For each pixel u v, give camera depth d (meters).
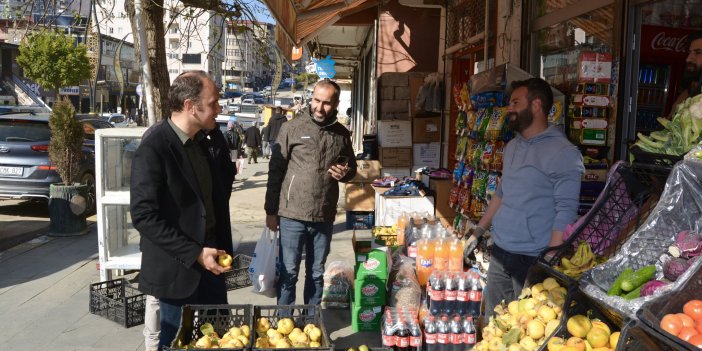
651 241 2.25
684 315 1.83
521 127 3.37
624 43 4.14
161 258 3.05
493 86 5.00
